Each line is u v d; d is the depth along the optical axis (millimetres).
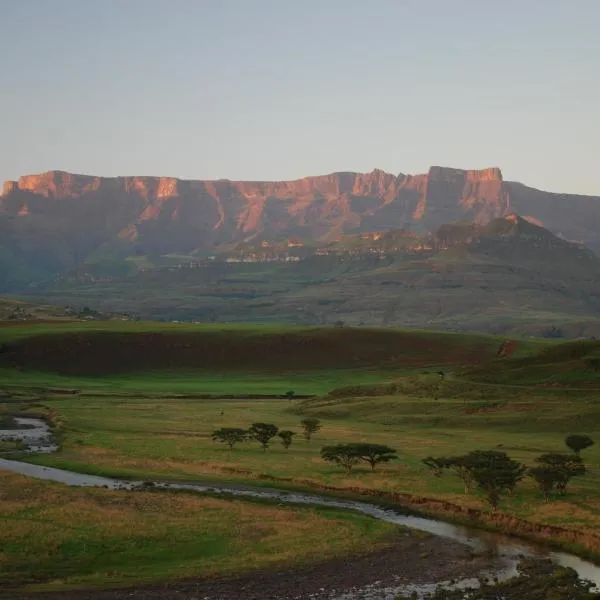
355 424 118875
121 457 89750
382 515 64062
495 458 70750
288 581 47031
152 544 54031
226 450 94938
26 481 73438
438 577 47906
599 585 45844
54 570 48250
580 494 67562
